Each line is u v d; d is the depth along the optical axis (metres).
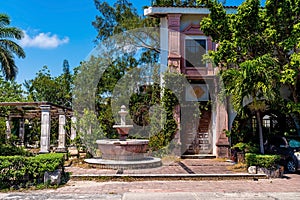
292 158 12.16
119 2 24.64
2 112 19.92
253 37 12.40
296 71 11.85
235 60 12.73
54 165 9.08
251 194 8.22
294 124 15.88
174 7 16.83
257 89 11.73
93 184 9.50
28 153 16.25
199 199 7.62
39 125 26.08
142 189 8.80
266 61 11.51
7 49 22.70
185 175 10.52
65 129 17.88
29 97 28.72
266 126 17.00
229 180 10.43
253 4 11.99
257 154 11.70
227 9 16.41
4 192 8.30
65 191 8.45
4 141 19.53
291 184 9.74
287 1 11.93
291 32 12.09
